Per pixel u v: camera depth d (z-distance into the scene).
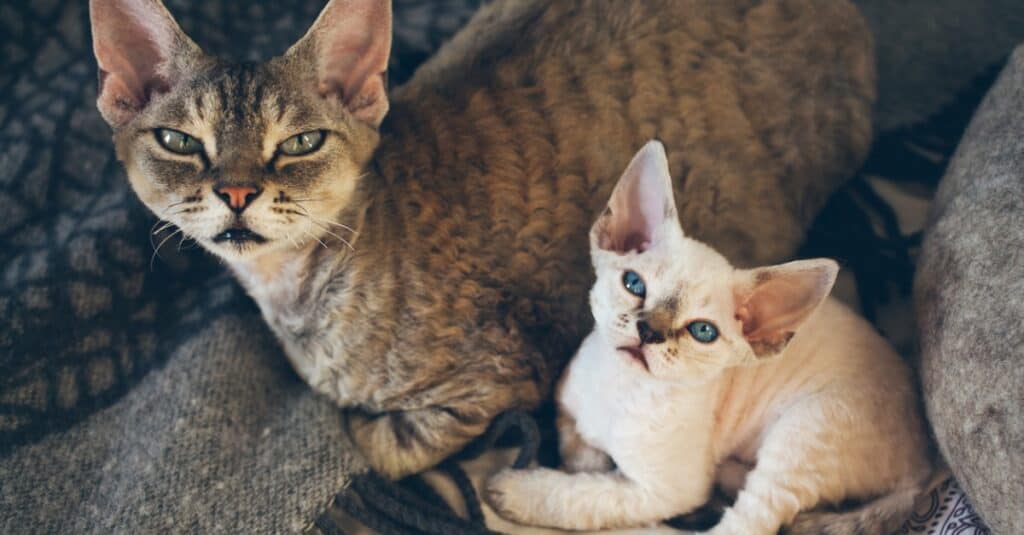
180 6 0.69
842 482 0.50
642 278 0.48
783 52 0.59
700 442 0.51
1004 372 0.45
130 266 0.60
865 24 0.63
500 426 0.55
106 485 0.53
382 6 0.51
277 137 0.50
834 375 0.51
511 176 0.55
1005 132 0.51
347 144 0.52
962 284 0.49
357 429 0.56
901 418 0.50
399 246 0.53
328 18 0.51
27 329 0.56
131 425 0.55
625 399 0.51
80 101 0.65
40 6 0.68
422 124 0.55
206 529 0.51
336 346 0.54
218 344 0.58
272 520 0.51
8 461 0.54
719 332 0.48
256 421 0.55
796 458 0.49
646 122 0.57
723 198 0.59
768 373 0.52
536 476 0.53
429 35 0.70
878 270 0.60
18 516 0.51
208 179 0.49
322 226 0.52
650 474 0.51
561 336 0.57
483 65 0.57
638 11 0.58
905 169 0.65
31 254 0.59
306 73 0.51
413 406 0.55
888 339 0.57
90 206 0.62
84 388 0.57
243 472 0.53
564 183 0.56
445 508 0.53
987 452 0.45
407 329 0.53
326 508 0.52
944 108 0.67
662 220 0.50
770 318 0.49
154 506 0.51
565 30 0.57
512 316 0.55
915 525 0.50
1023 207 0.48
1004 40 0.69
